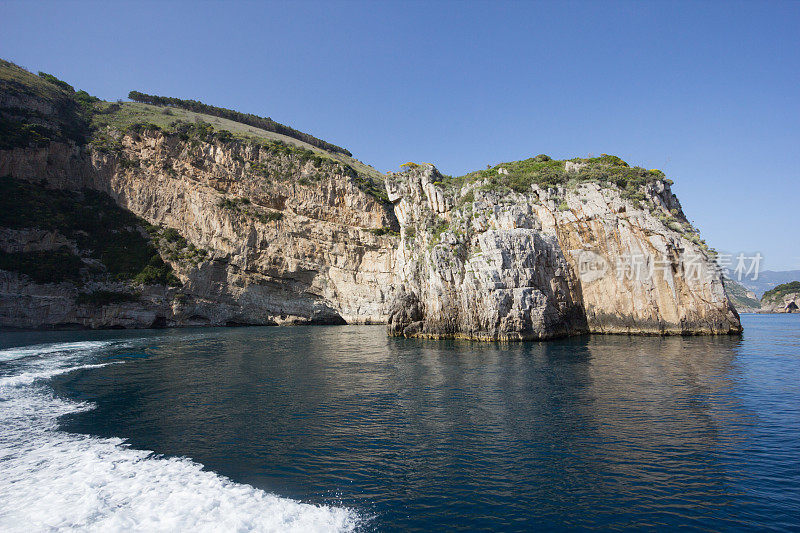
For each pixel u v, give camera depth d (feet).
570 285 167.22
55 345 145.18
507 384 79.30
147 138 286.87
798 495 35.99
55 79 349.20
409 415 60.80
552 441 49.26
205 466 43.19
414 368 99.45
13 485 38.52
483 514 33.83
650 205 165.89
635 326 158.92
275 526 31.83
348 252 300.61
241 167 299.79
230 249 267.80
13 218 209.36
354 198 312.09
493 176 194.90
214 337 180.55
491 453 46.16
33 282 202.08
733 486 37.83
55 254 215.51
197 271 250.78
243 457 45.62
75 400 70.90
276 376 91.40
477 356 115.55
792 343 134.31
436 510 34.50
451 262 164.14
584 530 31.45
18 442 50.55
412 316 179.73
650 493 36.86
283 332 210.18
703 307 154.20
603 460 43.78
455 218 178.09
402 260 204.03
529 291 150.10
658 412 59.52
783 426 52.90
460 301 160.15
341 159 503.20
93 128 294.66
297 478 40.37
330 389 78.38
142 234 258.78
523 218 167.43
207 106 476.95
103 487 38.14
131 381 86.43
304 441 50.52
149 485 38.58
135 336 181.47
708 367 92.53
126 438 51.88
